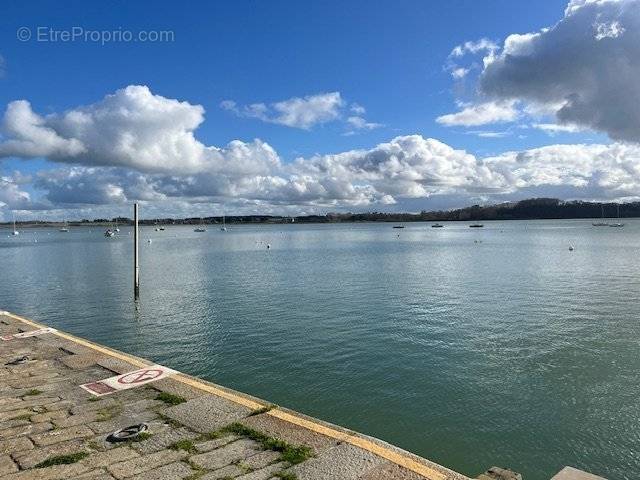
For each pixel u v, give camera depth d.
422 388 16.03
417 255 73.81
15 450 6.21
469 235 152.50
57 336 13.52
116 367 9.92
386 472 5.33
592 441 12.59
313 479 5.22
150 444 6.27
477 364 18.31
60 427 6.93
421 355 19.50
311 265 59.62
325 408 14.69
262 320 26.70
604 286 38.03
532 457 11.95
